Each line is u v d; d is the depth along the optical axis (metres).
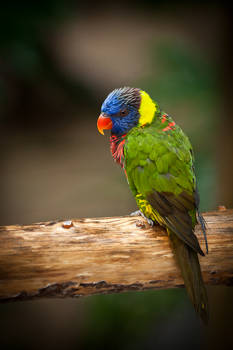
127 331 8.22
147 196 5.91
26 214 12.81
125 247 5.13
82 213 12.89
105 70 18.36
